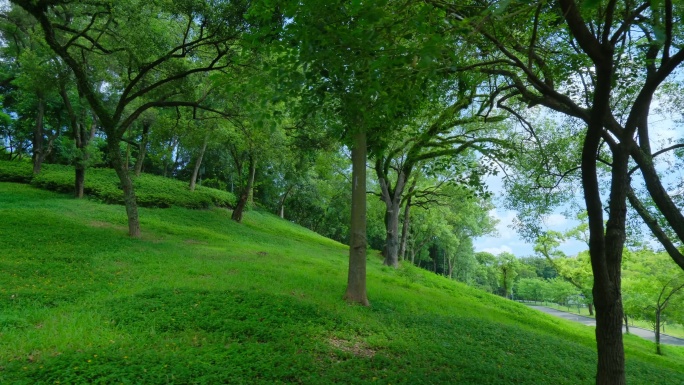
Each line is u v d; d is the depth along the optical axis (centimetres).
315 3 446
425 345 825
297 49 502
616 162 633
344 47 478
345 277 1507
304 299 1009
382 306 1123
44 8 1373
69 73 1900
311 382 557
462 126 1748
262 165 3697
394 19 466
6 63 3019
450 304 1466
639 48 817
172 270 1179
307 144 2052
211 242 1906
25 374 496
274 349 668
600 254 567
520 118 1055
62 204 2072
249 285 1066
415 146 1839
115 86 2066
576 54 741
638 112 612
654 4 250
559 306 7288
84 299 862
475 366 743
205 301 860
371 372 635
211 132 2353
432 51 412
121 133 1641
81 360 545
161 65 1644
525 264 8044
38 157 2638
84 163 2220
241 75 596
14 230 1396
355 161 1115
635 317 2686
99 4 1397
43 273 1017
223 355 611
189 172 4766
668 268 2273
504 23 642
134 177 3033
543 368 849
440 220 3612
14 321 689
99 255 1255
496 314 1578
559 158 1163
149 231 1845
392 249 2345
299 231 3669
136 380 503
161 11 1538
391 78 540
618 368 573
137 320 738
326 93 581
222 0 1362
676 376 1127
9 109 3412
